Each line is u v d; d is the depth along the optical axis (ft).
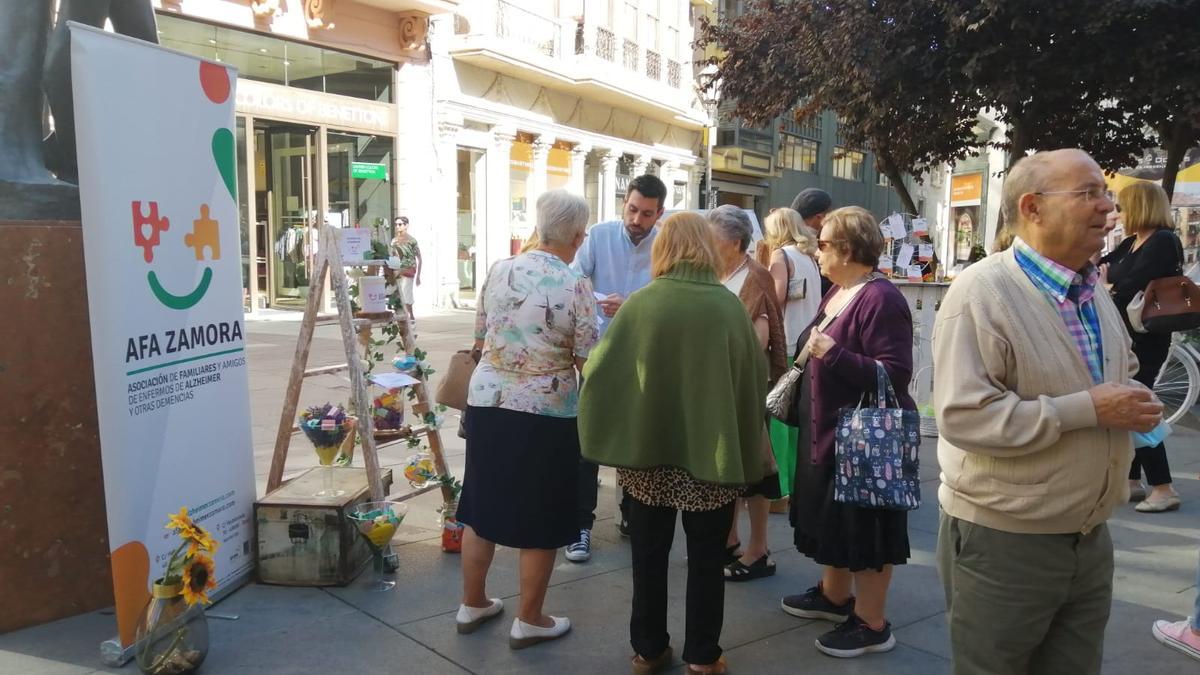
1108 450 6.72
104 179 9.61
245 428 12.42
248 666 10.15
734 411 9.21
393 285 14.65
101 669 9.90
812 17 27.94
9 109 11.13
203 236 11.37
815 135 103.14
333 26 50.67
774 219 15.85
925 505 16.74
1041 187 6.77
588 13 66.74
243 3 46.01
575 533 10.91
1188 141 27.25
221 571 11.88
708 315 9.33
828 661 10.61
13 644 10.43
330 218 52.42
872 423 9.94
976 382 6.73
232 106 11.93
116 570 9.88
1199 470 19.26
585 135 71.51
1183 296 15.66
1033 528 6.85
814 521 10.71
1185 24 22.26
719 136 91.86
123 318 9.90
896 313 10.27
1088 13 21.44
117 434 9.82
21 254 10.43
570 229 11.10
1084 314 7.02
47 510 10.93
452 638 11.01
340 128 52.19
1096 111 28.60
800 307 15.35
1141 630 11.39
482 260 63.26
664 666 10.32
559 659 10.52
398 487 17.22
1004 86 23.22
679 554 14.12
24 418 10.64
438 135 57.88
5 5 11.18
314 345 36.73
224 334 11.88
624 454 9.39
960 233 47.78
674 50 80.48
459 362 12.47
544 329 10.58
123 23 12.62
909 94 25.27
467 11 58.90
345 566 12.39
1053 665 7.38
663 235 9.82
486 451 10.66
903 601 12.37
